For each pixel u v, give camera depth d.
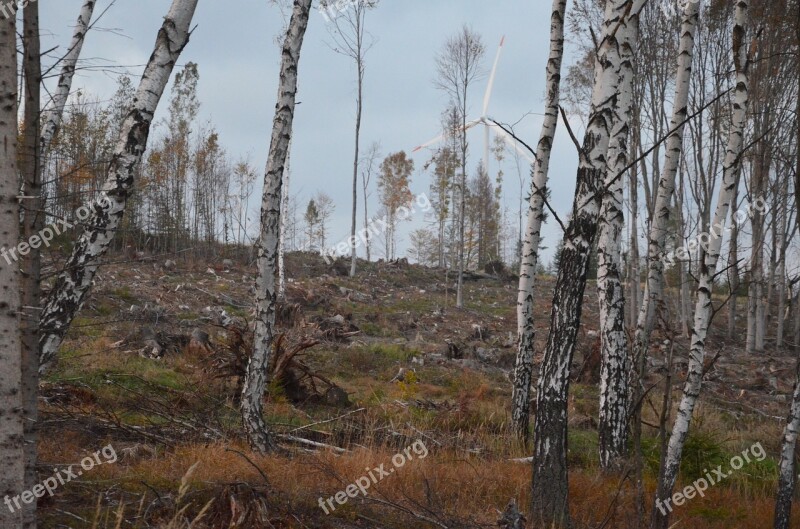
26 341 4.75
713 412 16.30
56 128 7.44
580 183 7.17
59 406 8.80
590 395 17.95
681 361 20.88
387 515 6.95
